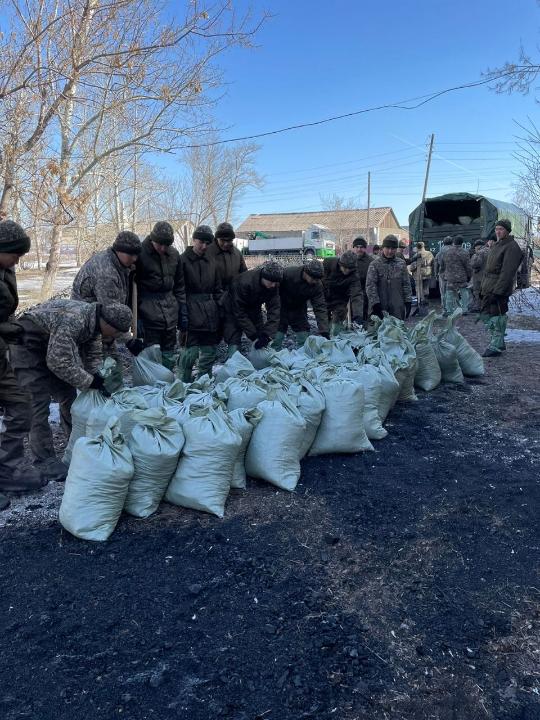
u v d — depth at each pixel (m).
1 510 3.46
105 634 2.41
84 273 4.45
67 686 2.13
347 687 2.15
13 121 8.27
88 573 2.83
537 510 3.56
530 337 10.15
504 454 4.51
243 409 3.82
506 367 7.52
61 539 3.12
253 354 5.57
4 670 2.21
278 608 2.59
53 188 9.23
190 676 2.19
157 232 4.95
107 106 9.60
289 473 3.80
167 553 3.00
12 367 3.66
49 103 8.63
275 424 3.78
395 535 3.25
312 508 3.53
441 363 6.52
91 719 2.00
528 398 6.02
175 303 5.32
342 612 2.58
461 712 2.05
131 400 3.61
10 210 9.12
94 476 3.06
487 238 15.68
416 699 2.10
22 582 2.75
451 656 2.32
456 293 11.63
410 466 4.23
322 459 4.32
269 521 3.36
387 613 2.58
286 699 2.09
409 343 5.81
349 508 3.55
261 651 2.33
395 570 2.91
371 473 4.09
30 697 2.08
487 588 2.78
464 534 3.27
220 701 2.08
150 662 2.26
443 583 2.81
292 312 6.55
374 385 4.78
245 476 3.86
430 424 5.22
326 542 3.16
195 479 3.38
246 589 2.72
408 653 2.33
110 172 12.07
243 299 5.64
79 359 3.58
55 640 2.37
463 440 4.82
